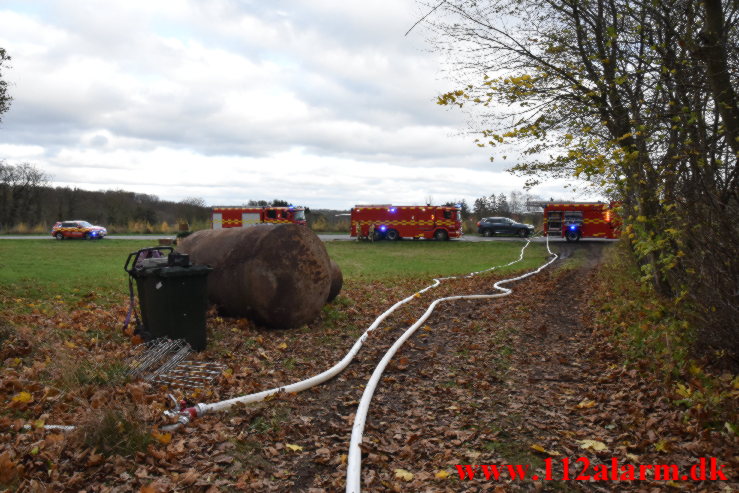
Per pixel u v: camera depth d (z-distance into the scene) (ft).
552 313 35.19
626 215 35.06
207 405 15.75
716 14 19.85
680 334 21.50
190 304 22.04
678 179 20.70
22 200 180.86
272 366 21.71
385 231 133.49
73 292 36.11
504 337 27.55
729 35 21.16
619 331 26.99
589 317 32.91
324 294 29.27
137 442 13.12
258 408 16.34
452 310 35.94
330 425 15.55
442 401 17.87
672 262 21.21
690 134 21.84
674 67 23.24
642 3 23.86
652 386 18.45
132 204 182.09
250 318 28.14
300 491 11.96
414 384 19.79
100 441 12.90
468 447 14.24
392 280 54.95
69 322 25.00
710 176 19.20
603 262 75.05
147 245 104.42
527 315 33.78
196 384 18.31
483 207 185.16
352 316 32.65
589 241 127.75
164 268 21.84
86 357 19.42
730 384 17.43
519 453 13.84
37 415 14.61
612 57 28.89
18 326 21.88
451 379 20.45
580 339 27.45
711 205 18.61
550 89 30.01
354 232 135.03
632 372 19.98
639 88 26.55
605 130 31.91
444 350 25.04
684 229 19.66
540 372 21.54
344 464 13.05
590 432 15.17
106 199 184.65
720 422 14.90
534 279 57.26
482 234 151.94
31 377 17.13
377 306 37.11
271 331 27.76
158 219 178.09
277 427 15.21
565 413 16.80
